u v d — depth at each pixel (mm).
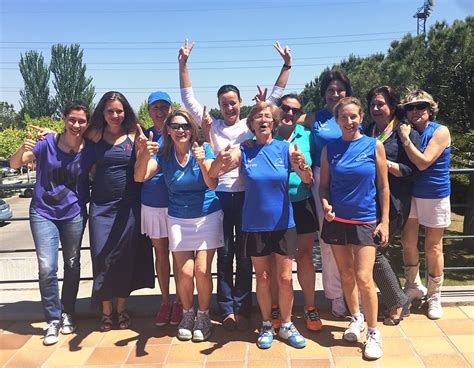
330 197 3250
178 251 3316
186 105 3936
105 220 3488
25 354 3262
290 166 3201
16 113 55562
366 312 3100
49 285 3434
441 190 3486
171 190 3322
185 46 3924
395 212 3400
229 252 3572
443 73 8156
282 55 3977
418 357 3043
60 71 54562
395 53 10375
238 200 3486
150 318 3842
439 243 3584
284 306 3277
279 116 3258
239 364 3029
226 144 3596
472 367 2914
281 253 3180
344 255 3223
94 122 3465
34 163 3605
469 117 8273
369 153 3068
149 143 3193
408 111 3520
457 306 3826
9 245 13219
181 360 3111
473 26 8234
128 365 3068
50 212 3438
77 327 3695
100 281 3486
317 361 3035
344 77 3596
